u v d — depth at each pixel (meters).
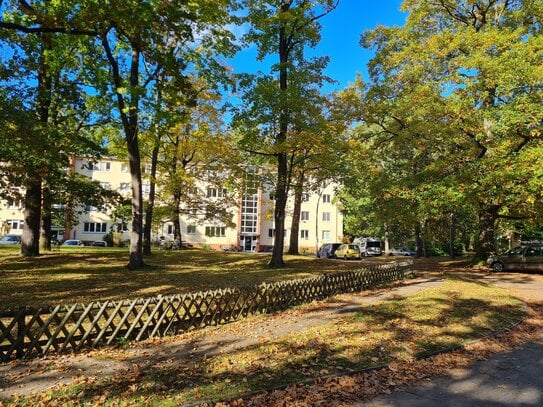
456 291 12.97
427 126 21.11
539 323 9.88
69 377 5.56
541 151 16.59
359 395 5.23
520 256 21.22
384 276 15.85
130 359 6.36
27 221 20.97
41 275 15.14
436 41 21.00
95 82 15.13
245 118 18.94
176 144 28.31
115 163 54.72
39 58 17.17
